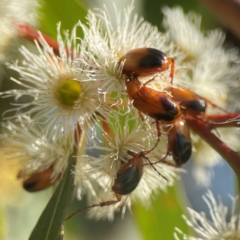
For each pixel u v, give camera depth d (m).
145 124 0.23
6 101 0.26
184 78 0.25
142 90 0.22
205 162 0.27
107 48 0.23
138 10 0.28
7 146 0.24
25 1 0.25
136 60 0.23
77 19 0.26
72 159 0.23
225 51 0.28
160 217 0.27
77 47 0.23
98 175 0.23
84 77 0.23
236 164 0.23
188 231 0.26
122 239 0.29
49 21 0.26
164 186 0.25
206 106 0.24
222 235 0.25
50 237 0.23
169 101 0.22
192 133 0.24
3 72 0.25
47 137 0.24
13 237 0.27
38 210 0.27
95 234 0.28
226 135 0.26
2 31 0.25
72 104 0.23
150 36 0.24
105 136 0.23
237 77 0.26
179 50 0.26
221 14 0.24
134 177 0.22
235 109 0.26
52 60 0.24
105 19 0.24
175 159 0.22
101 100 0.23
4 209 0.27
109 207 0.24
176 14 0.27
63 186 0.23
